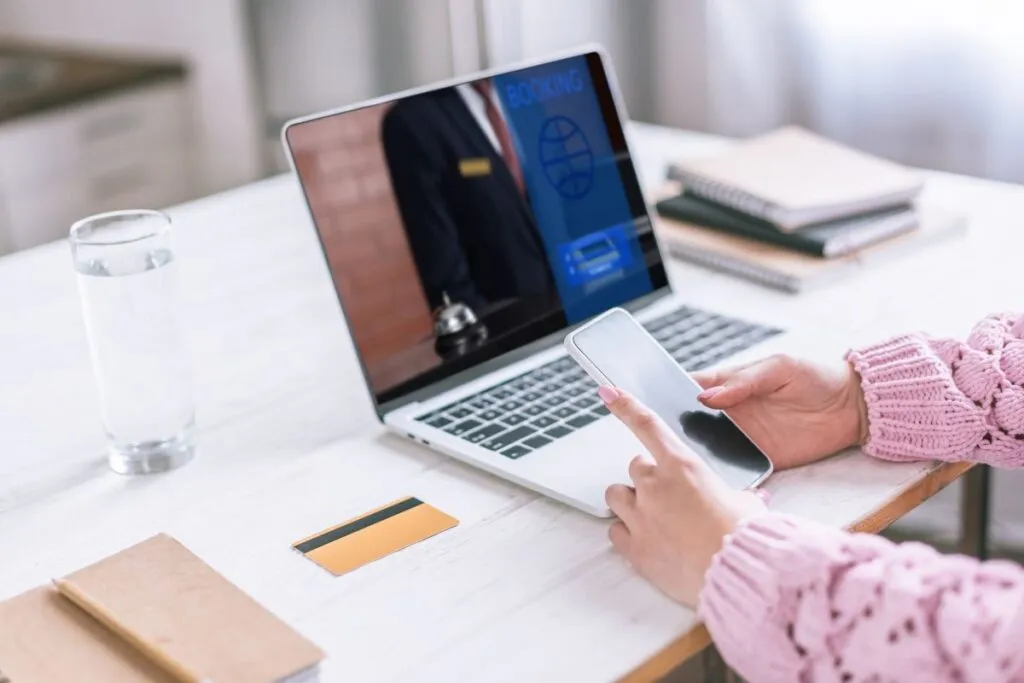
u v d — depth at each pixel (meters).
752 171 1.39
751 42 2.07
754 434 0.92
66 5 2.92
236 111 2.85
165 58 2.86
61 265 1.40
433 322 1.03
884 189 1.32
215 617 0.71
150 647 0.68
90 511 0.90
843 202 1.29
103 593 0.74
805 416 0.93
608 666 0.70
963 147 1.89
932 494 0.92
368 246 1.01
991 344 0.96
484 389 1.02
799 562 0.70
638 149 1.68
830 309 1.18
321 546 0.83
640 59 2.22
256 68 2.79
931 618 0.66
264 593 0.79
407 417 0.98
